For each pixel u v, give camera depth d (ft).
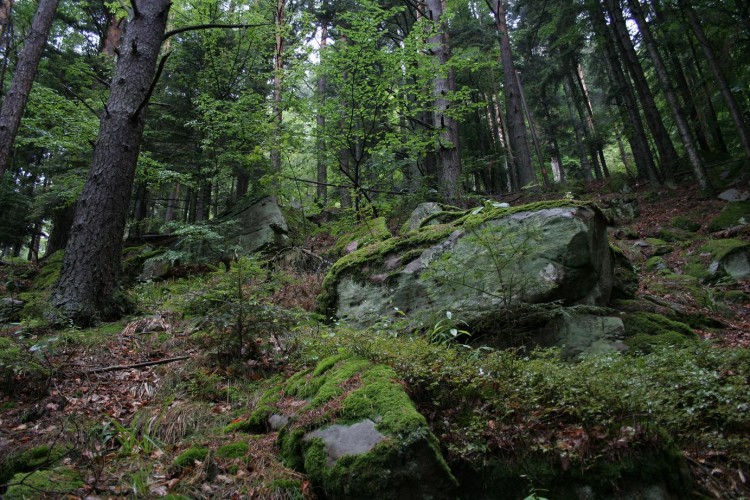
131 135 21.63
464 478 8.27
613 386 9.24
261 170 39.60
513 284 15.02
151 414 11.17
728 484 8.24
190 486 8.21
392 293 18.83
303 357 14.39
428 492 7.48
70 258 19.71
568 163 121.39
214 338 14.48
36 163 55.11
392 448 7.64
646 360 12.53
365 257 20.65
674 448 8.05
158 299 24.21
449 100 33.42
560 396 9.01
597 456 7.82
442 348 11.91
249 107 35.12
